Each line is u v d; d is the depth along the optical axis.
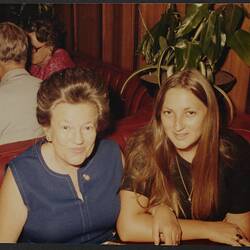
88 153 1.17
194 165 1.28
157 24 1.68
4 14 1.95
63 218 1.17
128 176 1.27
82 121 1.12
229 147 1.31
